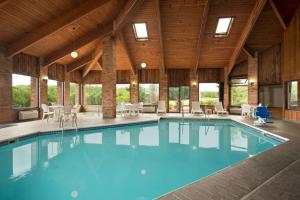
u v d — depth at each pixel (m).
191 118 10.56
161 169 3.91
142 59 12.64
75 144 5.79
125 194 2.92
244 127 8.37
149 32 10.02
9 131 6.12
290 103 9.27
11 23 6.84
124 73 14.45
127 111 11.91
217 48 11.02
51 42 9.12
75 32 8.77
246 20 8.84
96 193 2.94
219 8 8.19
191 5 8.16
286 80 9.37
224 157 4.65
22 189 3.06
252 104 11.18
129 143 5.95
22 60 8.95
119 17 8.13
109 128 7.92
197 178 3.48
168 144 5.85
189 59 12.28
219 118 10.24
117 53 12.30
